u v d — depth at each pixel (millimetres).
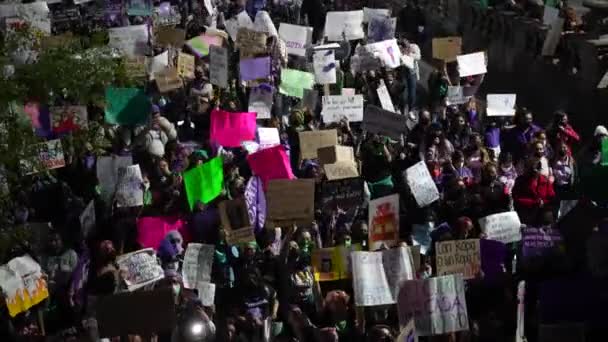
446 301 15258
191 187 19438
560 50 30203
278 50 27062
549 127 22531
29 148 18078
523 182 19875
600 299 15461
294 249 17547
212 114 22656
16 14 28812
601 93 27078
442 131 22531
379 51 27688
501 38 34750
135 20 34781
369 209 18297
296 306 16625
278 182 18453
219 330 16844
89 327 15641
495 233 18266
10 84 17906
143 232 19016
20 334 17328
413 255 16625
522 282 14867
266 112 25016
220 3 38094
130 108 22375
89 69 21219
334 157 20422
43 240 18359
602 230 17094
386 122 22453
